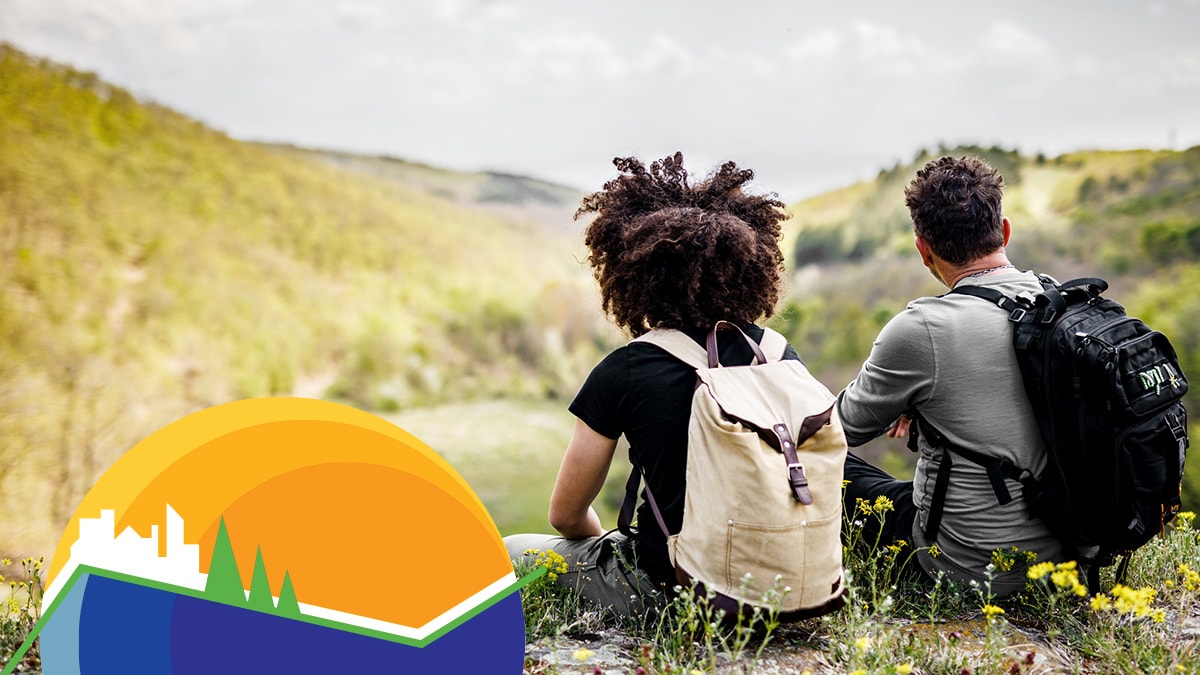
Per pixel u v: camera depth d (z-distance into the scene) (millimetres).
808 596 1789
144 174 49281
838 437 1838
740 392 1825
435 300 48094
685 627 1976
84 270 42344
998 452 2078
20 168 45094
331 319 45875
